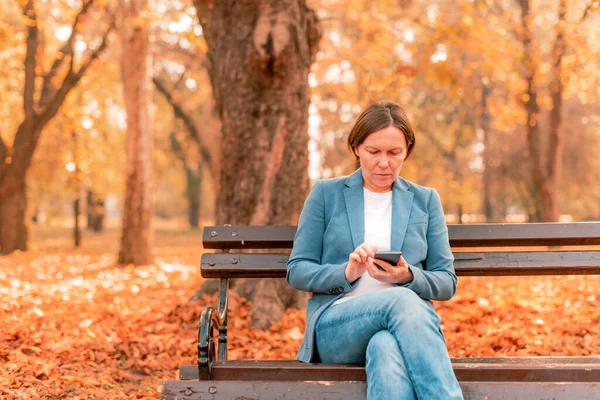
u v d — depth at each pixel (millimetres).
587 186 27219
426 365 2467
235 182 6484
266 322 5938
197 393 2582
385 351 2520
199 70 21359
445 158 31266
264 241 3436
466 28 10805
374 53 12680
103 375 4621
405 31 11977
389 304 2621
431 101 27031
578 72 14742
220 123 6656
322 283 2914
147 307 7062
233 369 2670
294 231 3432
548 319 6121
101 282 10203
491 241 3355
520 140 25844
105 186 25672
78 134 20484
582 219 33125
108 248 21359
